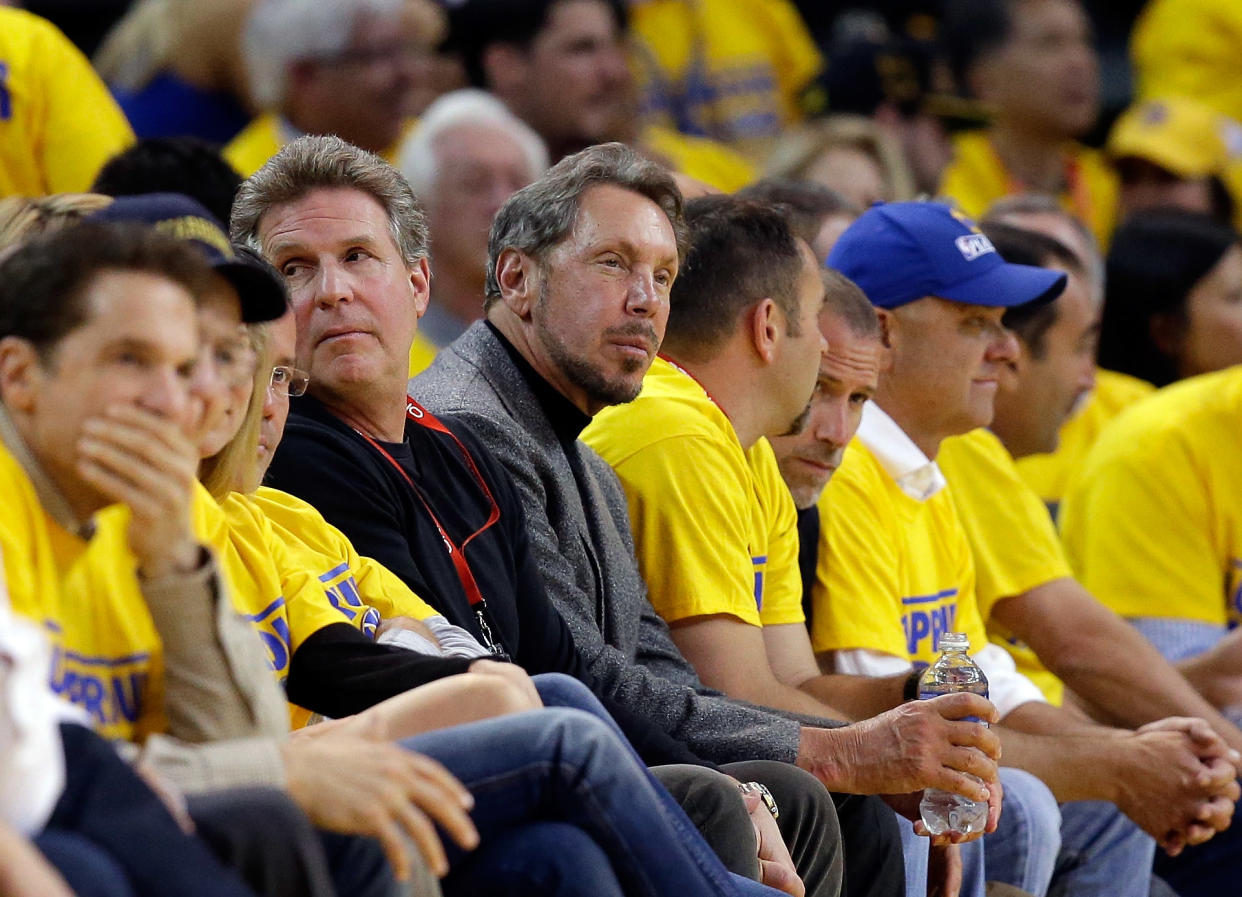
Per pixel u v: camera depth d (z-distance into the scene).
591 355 12.48
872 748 12.24
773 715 12.52
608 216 12.49
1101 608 16.45
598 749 8.86
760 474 14.00
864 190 21.72
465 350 12.93
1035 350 17.17
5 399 8.20
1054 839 14.55
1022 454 17.56
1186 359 21.08
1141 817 14.90
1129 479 18.34
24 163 16.39
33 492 8.38
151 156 14.54
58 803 7.23
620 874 8.90
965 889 13.68
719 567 13.15
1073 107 26.91
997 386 16.41
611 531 12.84
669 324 13.70
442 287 19.33
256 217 11.56
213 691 8.58
